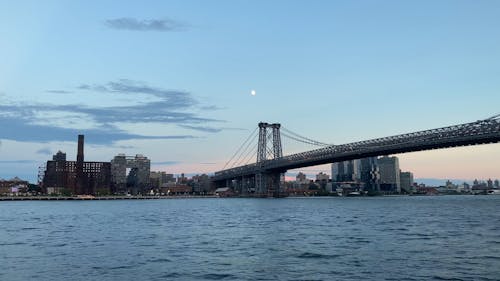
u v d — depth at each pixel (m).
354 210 122.75
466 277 25.80
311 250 37.81
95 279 26.84
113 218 94.31
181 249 39.66
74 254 37.16
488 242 41.12
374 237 47.53
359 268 29.09
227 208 148.50
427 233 50.81
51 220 89.50
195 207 165.50
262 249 38.97
